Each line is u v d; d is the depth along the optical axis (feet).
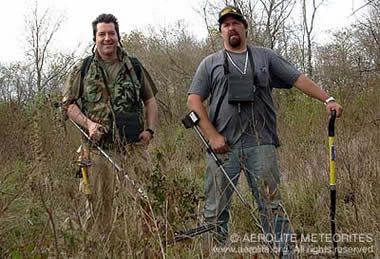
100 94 14.06
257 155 13.57
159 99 51.21
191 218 12.85
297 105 30.07
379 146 17.90
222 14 13.91
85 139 13.85
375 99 24.67
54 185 11.12
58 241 11.07
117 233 10.94
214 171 13.83
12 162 18.24
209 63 14.15
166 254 10.87
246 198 16.37
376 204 14.70
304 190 18.43
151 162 13.84
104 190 13.21
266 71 13.82
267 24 56.13
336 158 17.58
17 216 13.70
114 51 14.29
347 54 41.42
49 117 12.39
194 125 14.05
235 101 13.55
